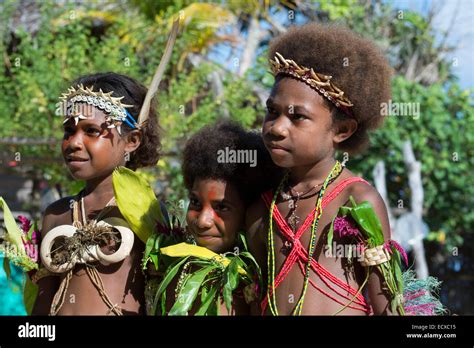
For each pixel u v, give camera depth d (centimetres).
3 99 992
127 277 379
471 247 1354
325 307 325
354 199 330
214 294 344
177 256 353
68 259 375
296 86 331
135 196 379
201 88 1006
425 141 1168
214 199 357
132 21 1070
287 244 337
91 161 383
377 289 323
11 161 1009
